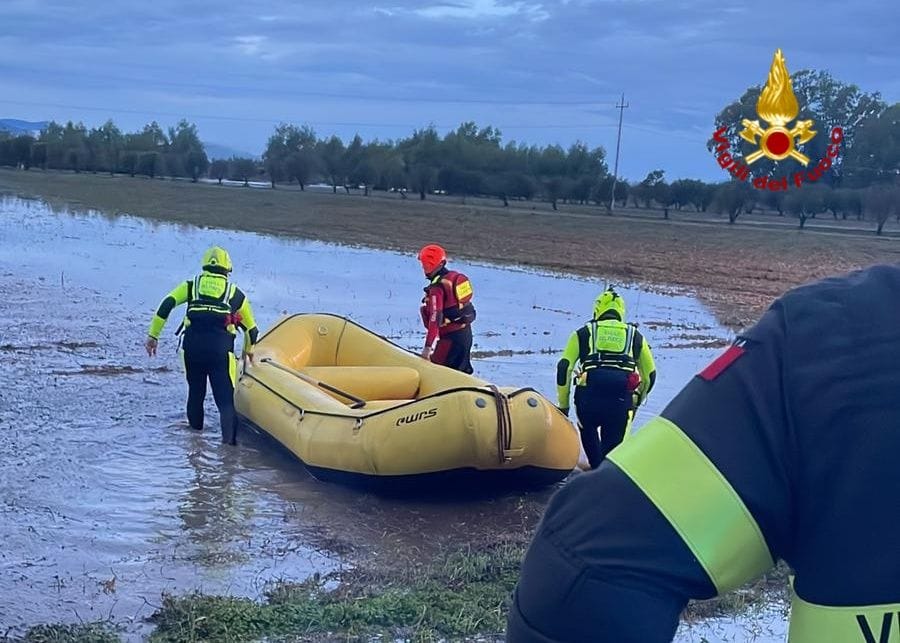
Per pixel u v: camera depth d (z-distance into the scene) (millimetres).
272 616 4844
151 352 9055
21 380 10688
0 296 16984
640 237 40062
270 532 6570
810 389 1120
